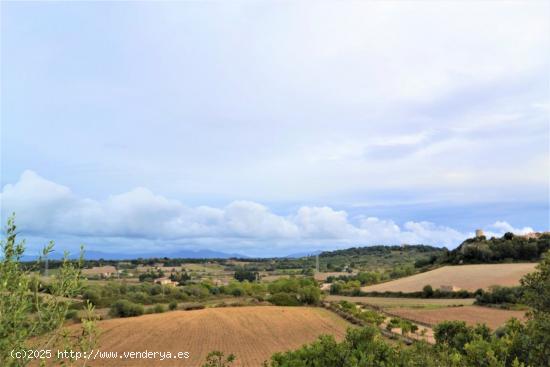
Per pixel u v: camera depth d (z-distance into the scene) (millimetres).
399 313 80188
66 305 5828
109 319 73312
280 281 126812
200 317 75625
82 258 6223
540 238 138625
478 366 7004
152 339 56625
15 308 5371
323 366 8297
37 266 5965
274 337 59656
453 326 10102
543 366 6781
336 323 71250
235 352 49000
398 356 7863
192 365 41438
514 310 77125
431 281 123062
